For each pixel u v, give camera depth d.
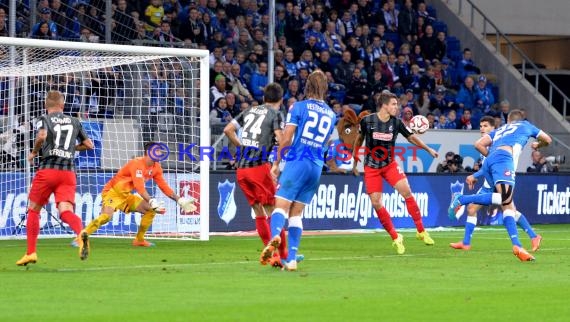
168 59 49.34
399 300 22.17
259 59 61.12
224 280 25.84
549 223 58.09
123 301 21.80
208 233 43.56
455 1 77.25
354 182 51.25
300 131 27.45
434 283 25.62
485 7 79.56
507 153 34.22
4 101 43.47
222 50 60.41
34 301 21.75
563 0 82.19
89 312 20.14
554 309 21.05
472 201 36.97
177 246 38.72
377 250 37.16
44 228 43.09
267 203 30.09
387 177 37.72
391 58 66.62
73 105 47.16
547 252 36.59
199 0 62.50
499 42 75.12
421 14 72.12
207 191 42.69
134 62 43.75
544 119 70.44
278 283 25.23
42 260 31.88
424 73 68.12
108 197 37.72
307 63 62.81
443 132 58.62
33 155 29.20
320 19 67.06
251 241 41.88
